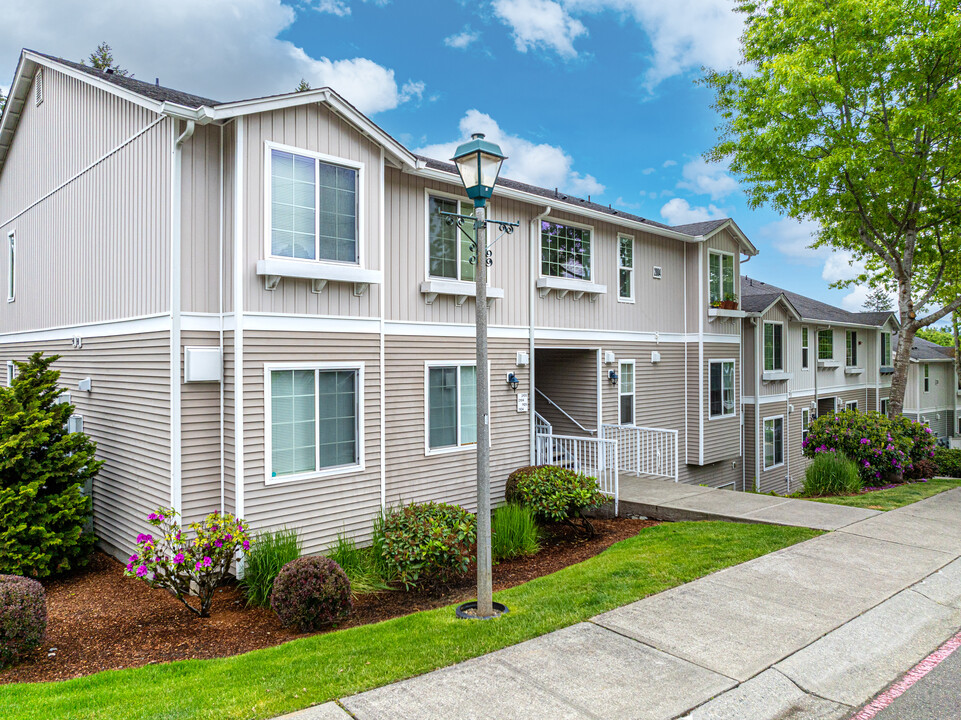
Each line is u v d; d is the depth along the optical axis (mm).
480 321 5777
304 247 7938
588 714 3898
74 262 10438
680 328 15516
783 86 13609
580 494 9273
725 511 9430
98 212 9617
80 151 10219
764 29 14375
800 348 21047
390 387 9398
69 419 10023
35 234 12125
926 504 9773
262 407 7582
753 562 6910
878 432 12742
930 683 4457
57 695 4395
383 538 7508
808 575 6473
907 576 6445
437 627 5352
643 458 14156
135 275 8414
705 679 4344
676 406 15312
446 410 10227
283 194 7750
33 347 12148
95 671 5215
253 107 7336
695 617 5430
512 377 11383
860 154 13102
